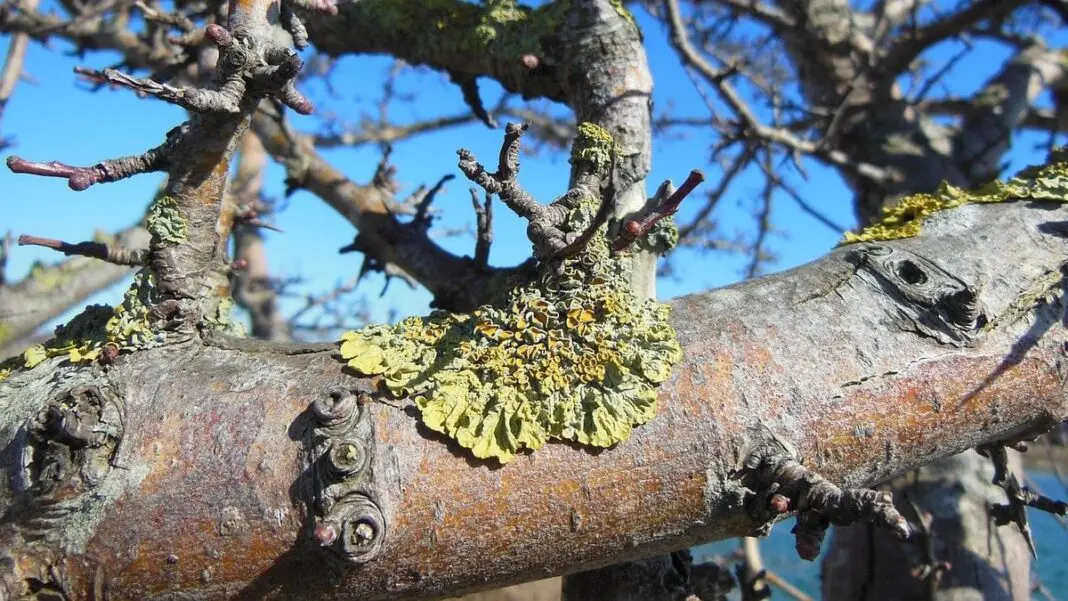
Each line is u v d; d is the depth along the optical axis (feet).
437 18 0.99
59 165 0.50
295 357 0.61
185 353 0.61
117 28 1.41
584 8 0.88
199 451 0.55
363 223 1.20
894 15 1.92
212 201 0.61
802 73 1.82
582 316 0.59
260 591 0.54
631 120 0.84
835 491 0.50
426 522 0.54
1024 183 0.76
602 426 0.56
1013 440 0.72
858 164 1.56
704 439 0.56
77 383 0.58
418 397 0.56
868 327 0.62
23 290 1.58
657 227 0.75
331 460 0.52
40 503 0.53
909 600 1.29
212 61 1.09
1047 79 1.84
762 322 0.62
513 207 0.59
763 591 0.94
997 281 0.65
